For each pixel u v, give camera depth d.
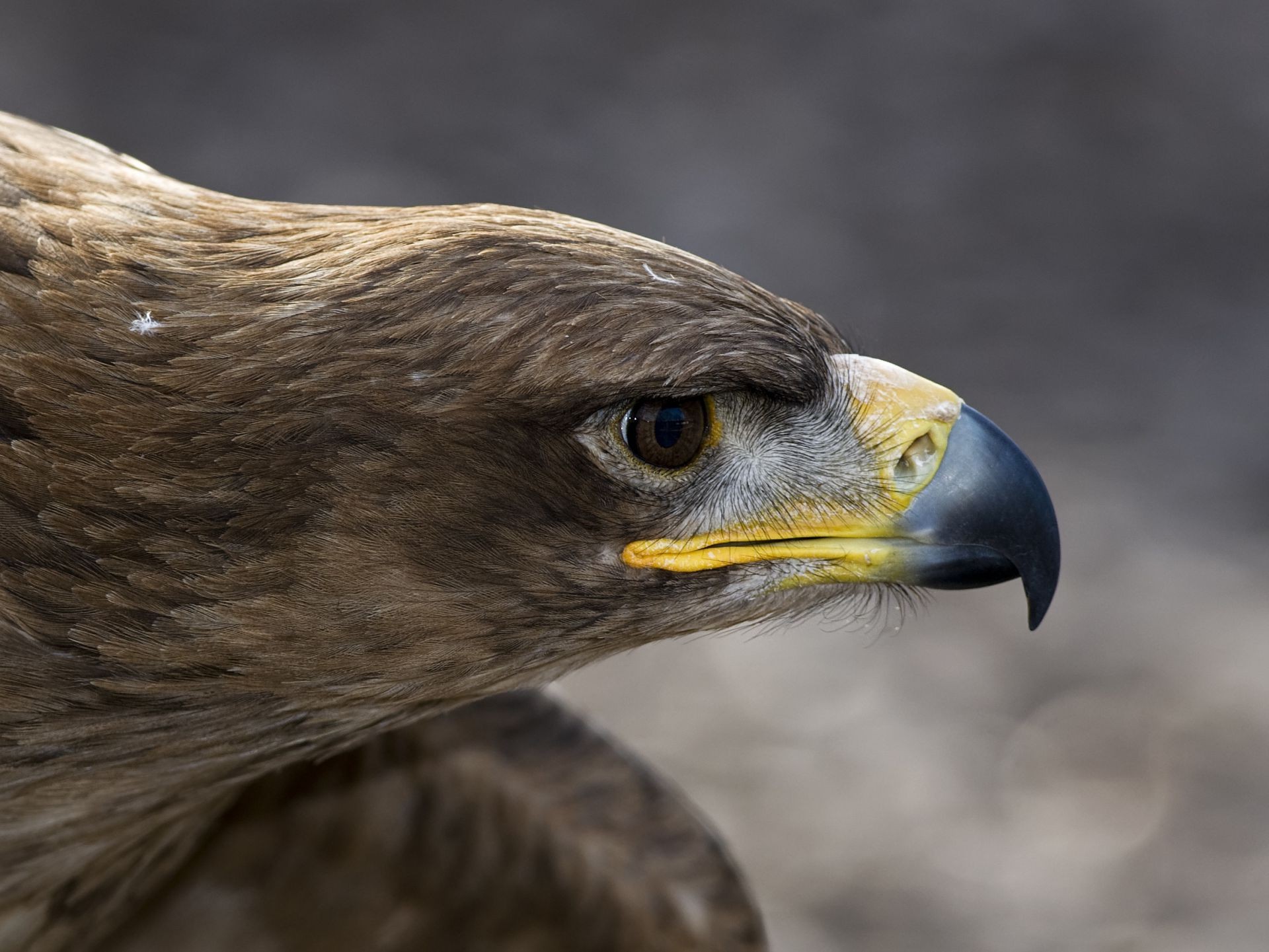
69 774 5.16
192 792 5.55
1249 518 17.39
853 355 5.92
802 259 21.44
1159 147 24.22
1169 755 13.73
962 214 22.73
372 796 7.05
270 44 23.66
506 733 7.21
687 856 7.33
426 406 4.84
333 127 22.38
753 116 23.97
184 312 4.79
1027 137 24.14
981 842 12.68
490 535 5.05
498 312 4.84
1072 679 14.52
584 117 23.41
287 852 7.13
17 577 4.75
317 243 4.95
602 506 5.18
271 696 5.12
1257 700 14.36
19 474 4.69
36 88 21.72
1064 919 12.09
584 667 5.64
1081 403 19.42
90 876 5.91
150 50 22.97
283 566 4.89
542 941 7.32
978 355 20.19
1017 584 15.84
